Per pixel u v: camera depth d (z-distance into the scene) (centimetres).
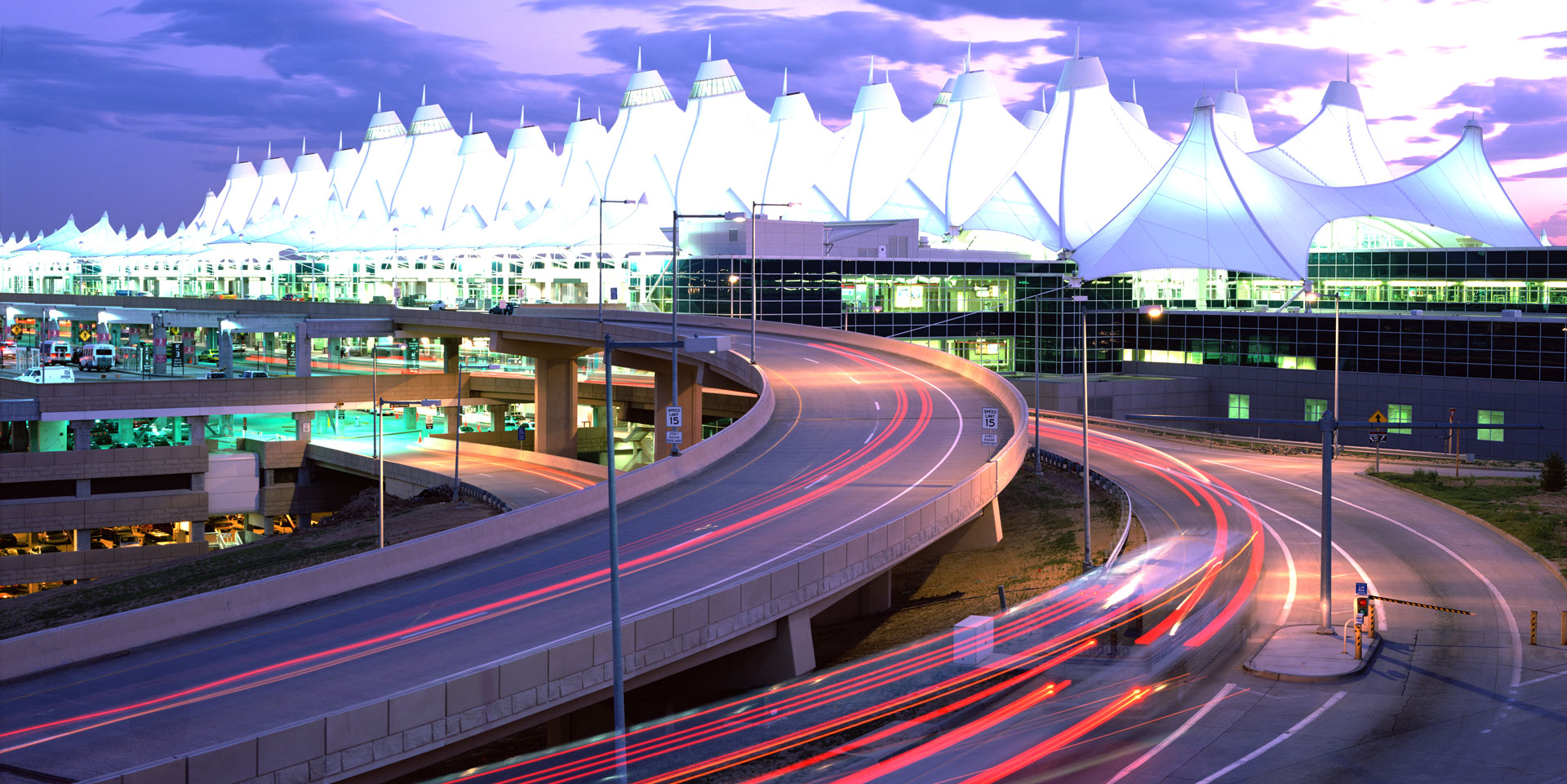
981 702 2866
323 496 9675
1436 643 3116
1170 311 10688
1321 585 3247
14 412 8719
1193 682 2877
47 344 12106
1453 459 6588
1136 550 4400
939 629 3822
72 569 8112
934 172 15575
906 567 5022
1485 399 8738
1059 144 13388
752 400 9119
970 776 2334
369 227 17288
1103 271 11150
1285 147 14162
